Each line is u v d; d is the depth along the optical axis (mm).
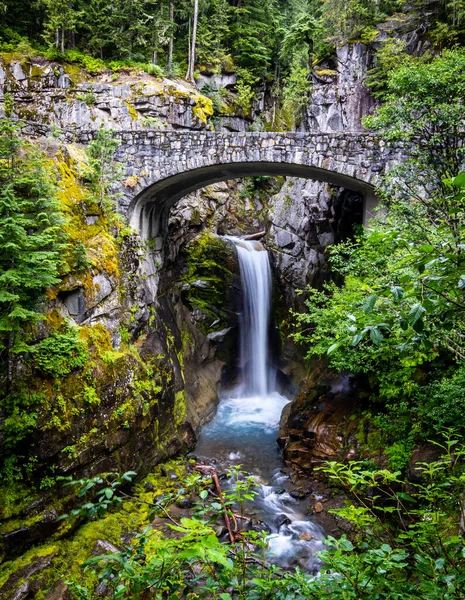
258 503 11250
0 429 8352
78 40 26141
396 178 12453
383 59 20406
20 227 8031
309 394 15172
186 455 13695
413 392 10188
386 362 10586
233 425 16891
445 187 9016
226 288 20484
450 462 3980
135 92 21984
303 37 25969
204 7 27656
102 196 12773
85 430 9609
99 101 21828
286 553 9297
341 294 11469
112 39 24641
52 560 8195
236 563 3018
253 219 25625
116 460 10453
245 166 14914
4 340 8672
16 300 8391
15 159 10062
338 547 2857
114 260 12273
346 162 13750
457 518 6047
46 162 11203
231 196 25484
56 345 9352
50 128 13750
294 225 21891
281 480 12500
